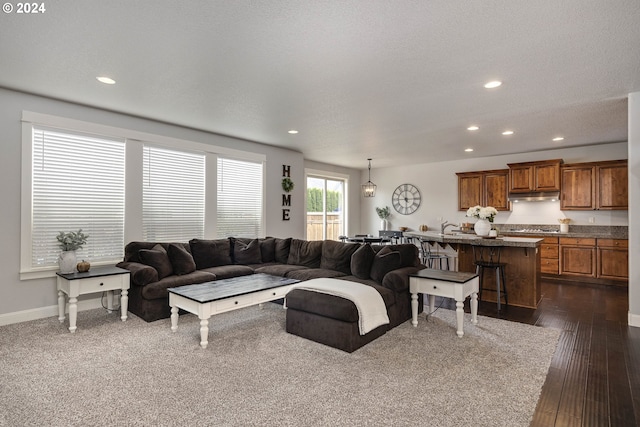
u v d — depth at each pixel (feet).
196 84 10.98
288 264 16.69
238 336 10.81
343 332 9.65
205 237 17.34
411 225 28.30
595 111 13.79
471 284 11.76
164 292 12.33
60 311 12.01
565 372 8.43
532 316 13.12
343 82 10.81
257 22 7.45
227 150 18.25
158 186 15.57
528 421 6.43
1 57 9.13
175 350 9.62
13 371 8.29
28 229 12.02
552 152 21.90
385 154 23.53
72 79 10.61
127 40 8.25
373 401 7.07
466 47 8.55
